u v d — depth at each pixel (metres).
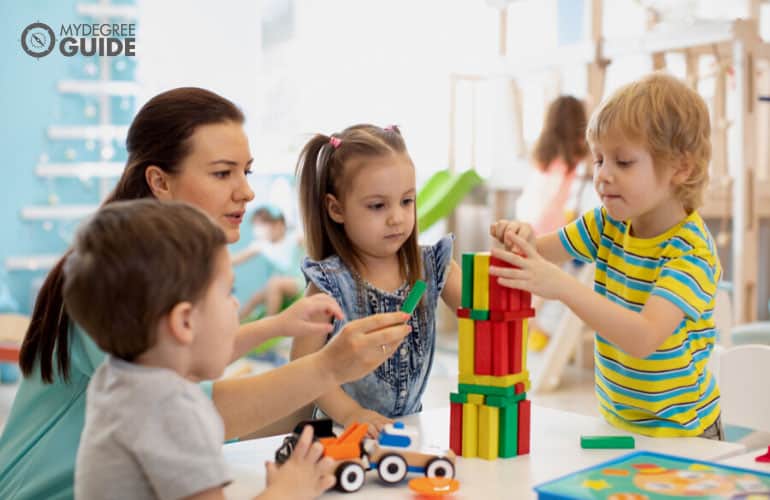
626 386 1.13
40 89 4.11
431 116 5.07
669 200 1.13
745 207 3.08
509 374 0.97
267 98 4.80
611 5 4.48
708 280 1.09
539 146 3.59
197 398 0.74
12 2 4.04
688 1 3.61
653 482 0.79
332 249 1.30
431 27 5.07
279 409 0.90
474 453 0.97
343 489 0.84
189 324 0.73
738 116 3.07
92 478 0.72
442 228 4.74
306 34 4.90
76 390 0.98
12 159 4.07
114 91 4.17
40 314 1.00
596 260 1.26
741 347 1.28
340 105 4.99
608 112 1.10
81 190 4.22
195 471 0.70
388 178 1.20
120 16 4.23
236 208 1.11
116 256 0.70
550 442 1.03
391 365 1.26
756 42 3.08
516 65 3.95
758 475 0.81
